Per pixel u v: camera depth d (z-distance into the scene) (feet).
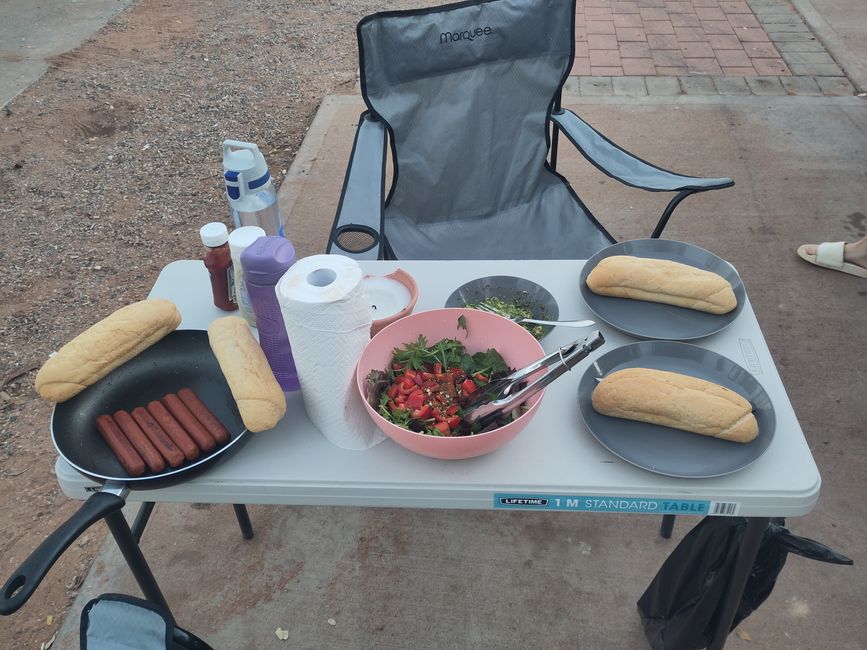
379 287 4.55
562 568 5.95
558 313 4.48
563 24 6.70
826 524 6.12
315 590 5.89
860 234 9.28
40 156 11.44
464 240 7.18
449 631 5.59
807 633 5.41
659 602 4.97
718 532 4.12
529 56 6.84
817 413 7.06
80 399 3.77
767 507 3.44
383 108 6.68
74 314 8.73
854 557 5.87
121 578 5.98
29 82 13.15
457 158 7.09
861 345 7.79
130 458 3.41
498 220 7.36
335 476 3.59
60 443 3.49
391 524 6.35
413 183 7.10
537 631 5.55
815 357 7.66
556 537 6.18
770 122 11.44
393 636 5.58
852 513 6.20
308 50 14.28
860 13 14.30
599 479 3.50
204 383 3.93
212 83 13.29
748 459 3.51
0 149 11.51
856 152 10.73
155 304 4.09
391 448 3.74
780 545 4.13
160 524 6.40
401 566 6.04
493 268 4.98
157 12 15.87
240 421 3.71
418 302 4.69
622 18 14.55
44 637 5.65
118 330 3.86
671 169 10.53
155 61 14.01
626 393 3.68
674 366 4.03
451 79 6.81
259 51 14.28
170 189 10.82
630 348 4.09
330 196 10.41
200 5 16.20
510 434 3.42
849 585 5.69
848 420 6.98
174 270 5.05
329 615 5.73
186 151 11.59
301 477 3.59
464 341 4.11
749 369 4.07
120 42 14.62
